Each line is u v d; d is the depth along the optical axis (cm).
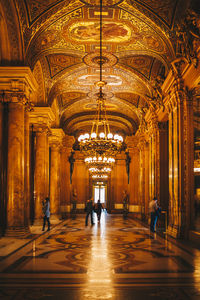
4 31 1040
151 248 874
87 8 1020
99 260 714
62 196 2417
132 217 2331
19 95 1080
